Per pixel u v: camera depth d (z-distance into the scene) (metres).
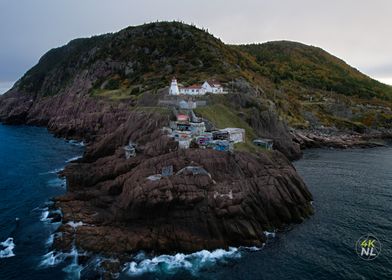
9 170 92.19
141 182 55.97
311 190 75.12
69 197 64.44
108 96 139.75
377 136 155.62
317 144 132.12
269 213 57.34
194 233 51.09
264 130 104.88
